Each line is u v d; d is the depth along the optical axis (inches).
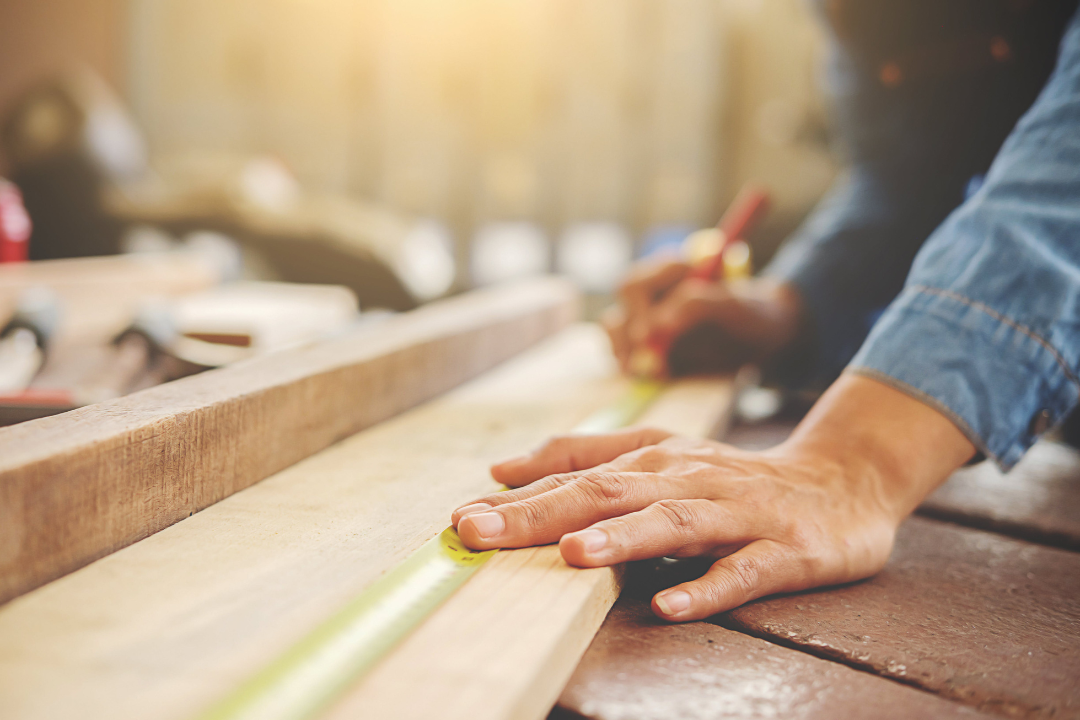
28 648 17.7
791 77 95.4
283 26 112.7
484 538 20.3
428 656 17.7
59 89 66.1
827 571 21.2
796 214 90.8
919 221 37.3
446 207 112.4
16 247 38.6
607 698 18.3
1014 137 24.2
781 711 18.1
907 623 20.5
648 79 101.0
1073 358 22.5
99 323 37.0
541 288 55.0
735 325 36.0
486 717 16.8
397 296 71.9
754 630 20.1
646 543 20.3
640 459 22.1
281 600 18.9
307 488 23.2
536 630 18.3
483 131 109.3
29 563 18.8
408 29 109.3
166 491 21.0
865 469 22.2
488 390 33.1
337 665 17.6
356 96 112.8
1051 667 19.4
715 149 99.7
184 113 115.1
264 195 73.5
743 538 21.0
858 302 39.7
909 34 32.4
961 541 24.1
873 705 18.3
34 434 19.6
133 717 16.7
